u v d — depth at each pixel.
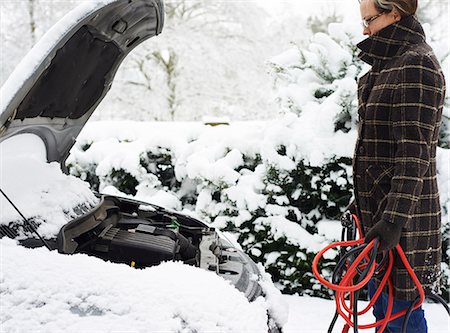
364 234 2.21
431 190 2.04
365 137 2.10
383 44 2.05
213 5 12.18
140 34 2.24
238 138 4.34
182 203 4.51
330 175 3.98
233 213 4.17
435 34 4.48
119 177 4.57
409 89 1.92
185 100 12.07
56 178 1.99
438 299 2.12
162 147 4.53
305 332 3.27
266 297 1.68
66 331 1.22
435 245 2.08
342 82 4.00
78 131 2.44
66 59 1.78
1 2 11.54
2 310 1.26
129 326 1.23
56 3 11.84
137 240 1.89
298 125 4.09
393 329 2.18
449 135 4.08
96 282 1.33
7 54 11.47
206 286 1.40
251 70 12.00
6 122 1.52
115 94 11.85
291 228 4.00
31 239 1.62
